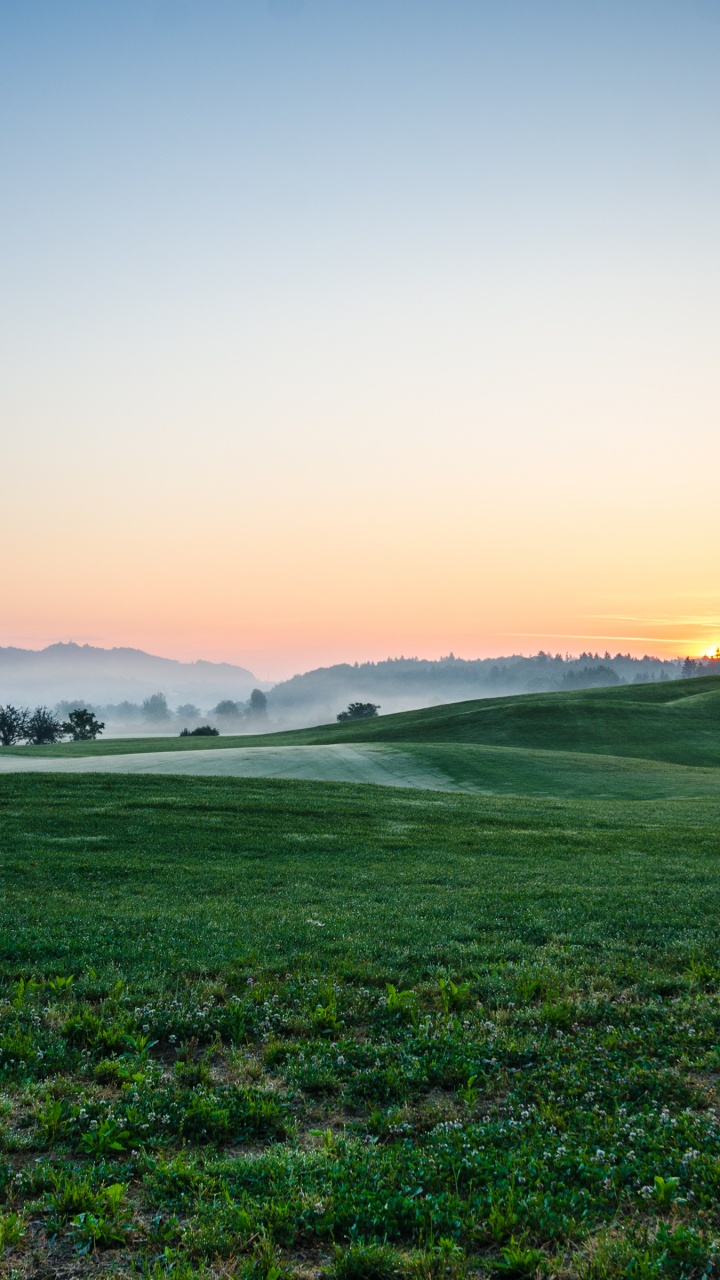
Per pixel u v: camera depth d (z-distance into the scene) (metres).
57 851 25.42
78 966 13.76
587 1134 8.48
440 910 18.44
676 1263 6.30
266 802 37.72
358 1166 7.77
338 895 20.28
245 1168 7.79
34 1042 10.59
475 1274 6.40
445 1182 7.64
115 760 81.75
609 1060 10.46
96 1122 8.63
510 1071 10.23
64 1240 6.75
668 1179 7.37
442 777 70.06
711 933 16.45
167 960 14.27
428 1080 9.97
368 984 13.55
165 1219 7.05
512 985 13.26
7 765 77.44
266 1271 6.33
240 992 12.96
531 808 41.62
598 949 15.52
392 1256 6.42
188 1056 10.62
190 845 27.25
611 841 30.59
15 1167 7.85
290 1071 10.10
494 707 123.44
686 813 41.56
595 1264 6.30
